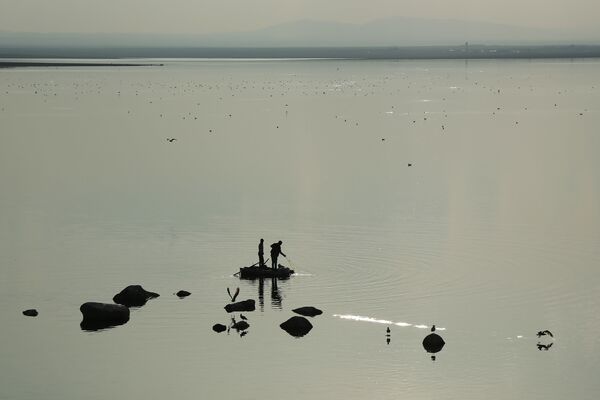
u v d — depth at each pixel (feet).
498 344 126.72
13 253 174.81
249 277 158.30
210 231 193.57
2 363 119.85
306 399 109.40
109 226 199.11
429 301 144.97
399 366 119.34
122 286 152.87
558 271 161.27
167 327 134.00
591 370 117.50
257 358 122.21
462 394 110.22
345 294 148.66
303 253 174.70
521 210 216.54
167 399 109.09
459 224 200.34
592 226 197.36
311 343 127.65
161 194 240.32
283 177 272.92
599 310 139.95
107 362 120.67
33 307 142.31
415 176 274.77
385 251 175.83
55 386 112.88
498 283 153.99
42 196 237.86
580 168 289.33
